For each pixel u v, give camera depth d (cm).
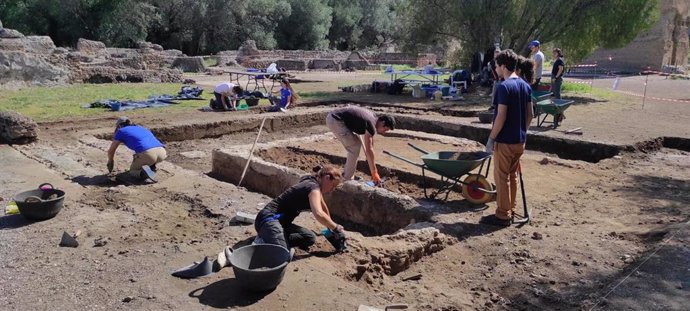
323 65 3916
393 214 685
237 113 1505
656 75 3312
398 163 922
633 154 1038
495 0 2034
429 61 3859
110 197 703
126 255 507
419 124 1384
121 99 1770
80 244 536
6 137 1039
